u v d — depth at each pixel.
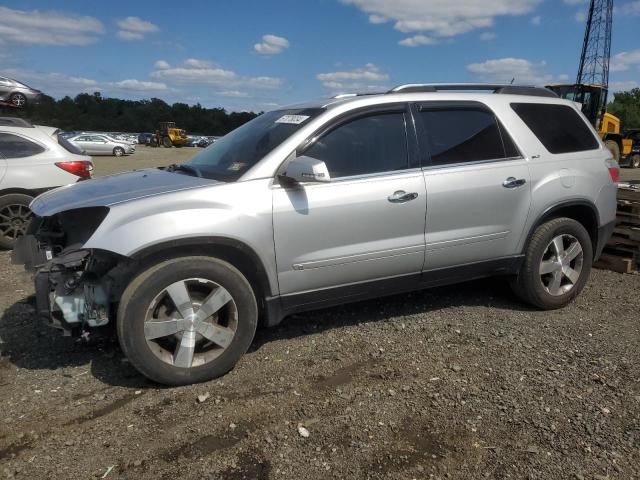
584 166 4.79
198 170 3.99
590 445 2.79
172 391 3.35
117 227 3.20
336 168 3.79
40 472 2.59
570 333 4.23
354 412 3.10
